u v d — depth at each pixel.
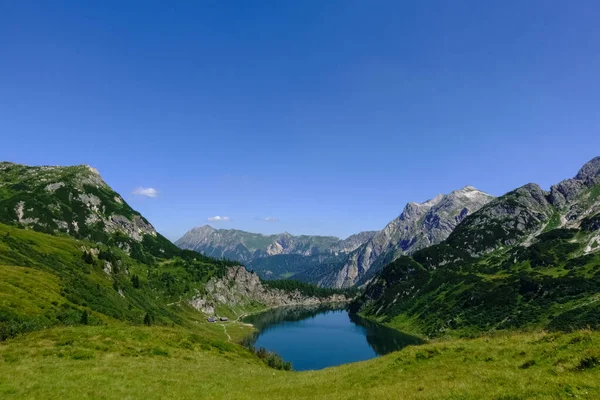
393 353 40.62
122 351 44.91
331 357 188.88
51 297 96.12
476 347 33.41
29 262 134.38
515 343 31.58
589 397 17.08
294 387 34.41
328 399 27.20
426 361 33.97
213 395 31.05
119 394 29.09
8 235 159.88
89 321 92.56
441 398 21.73
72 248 198.88
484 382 23.56
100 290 152.38
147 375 35.69
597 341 24.50
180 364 43.78
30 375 32.06
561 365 22.84
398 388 26.97
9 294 83.38
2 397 26.47
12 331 57.03
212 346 58.72
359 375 35.31
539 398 18.28
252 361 60.16
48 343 43.88
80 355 40.47
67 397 27.30
